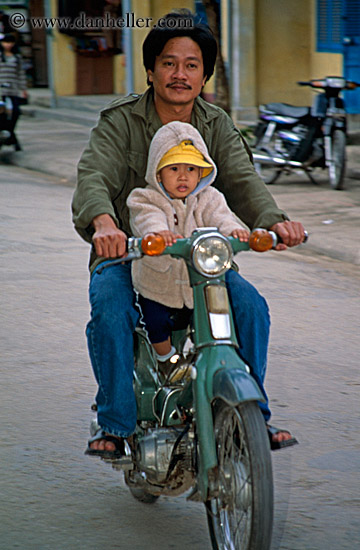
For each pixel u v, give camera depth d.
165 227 3.09
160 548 3.35
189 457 3.11
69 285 7.20
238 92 17.45
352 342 5.91
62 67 22.72
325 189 11.85
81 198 3.31
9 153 15.48
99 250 2.92
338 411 4.72
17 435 4.37
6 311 6.45
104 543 3.37
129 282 3.27
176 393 3.21
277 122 11.84
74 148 16.06
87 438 4.36
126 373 3.19
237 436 3.01
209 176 3.18
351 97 16.05
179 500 3.78
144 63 3.51
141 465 3.15
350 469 4.04
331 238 8.77
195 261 2.88
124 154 3.51
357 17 15.91
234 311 3.19
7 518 3.54
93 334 3.21
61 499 3.73
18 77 15.28
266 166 13.35
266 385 5.10
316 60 17.42
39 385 5.04
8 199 11.39
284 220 3.26
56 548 3.31
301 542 3.38
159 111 3.53
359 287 7.39
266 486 2.72
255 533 2.74
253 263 8.17
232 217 3.21
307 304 6.81
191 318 3.16
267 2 17.34
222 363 2.90
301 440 4.34
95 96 23.14
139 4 18.11
